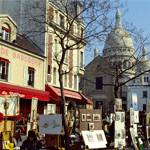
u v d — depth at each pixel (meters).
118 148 10.96
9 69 20.95
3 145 7.75
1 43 20.11
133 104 13.40
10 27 22.02
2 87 18.86
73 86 31.17
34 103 13.69
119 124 11.15
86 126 10.10
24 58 22.88
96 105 60.00
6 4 27.44
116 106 11.37
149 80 78.88
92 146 9.71
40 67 25.06
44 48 25.59
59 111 27.16
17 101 8.43
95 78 60.22
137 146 12.59
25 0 26.56
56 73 27.52
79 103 32.38
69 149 9.70
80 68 32.25
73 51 30.86
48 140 8.66
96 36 12.77
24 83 22.67
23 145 7.73
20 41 24.11
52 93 24.86
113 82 58.47
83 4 12.74
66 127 10.53
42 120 8.77
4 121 8.04
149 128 13.61
